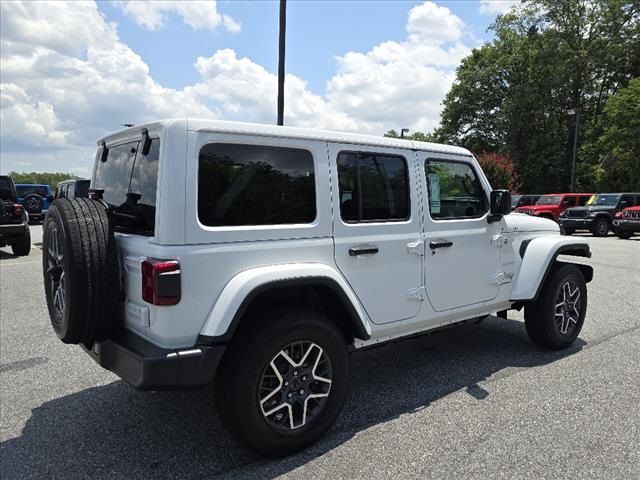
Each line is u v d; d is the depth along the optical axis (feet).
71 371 14.35
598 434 10.27
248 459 9.57
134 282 9.17
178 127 8.65
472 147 137.80
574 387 12.75
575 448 9.73
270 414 9.28
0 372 14.29
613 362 14.60
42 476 9.05
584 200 71.87
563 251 15.44
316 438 9.89
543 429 10.52
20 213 37.01
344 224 10.68
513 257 14.88
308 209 10.17
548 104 122.83
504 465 9.17
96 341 9.58
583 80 120.16
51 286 10.18
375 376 13.83
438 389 12.82
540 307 15.19
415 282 12.09
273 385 9.40
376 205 11.37
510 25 126.62
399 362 14.94
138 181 9.68
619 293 24.70
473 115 139.33
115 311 9.46
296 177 10.02
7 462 9.53
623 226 56.34
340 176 10.74
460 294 13.26
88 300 8.92
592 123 117.50
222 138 9.05
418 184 12.22
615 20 113.91
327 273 9.98
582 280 16.12
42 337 17.60
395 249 11.57
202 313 8.70
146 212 9.29
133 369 8.46
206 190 8.86
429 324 12.73
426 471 9.01
